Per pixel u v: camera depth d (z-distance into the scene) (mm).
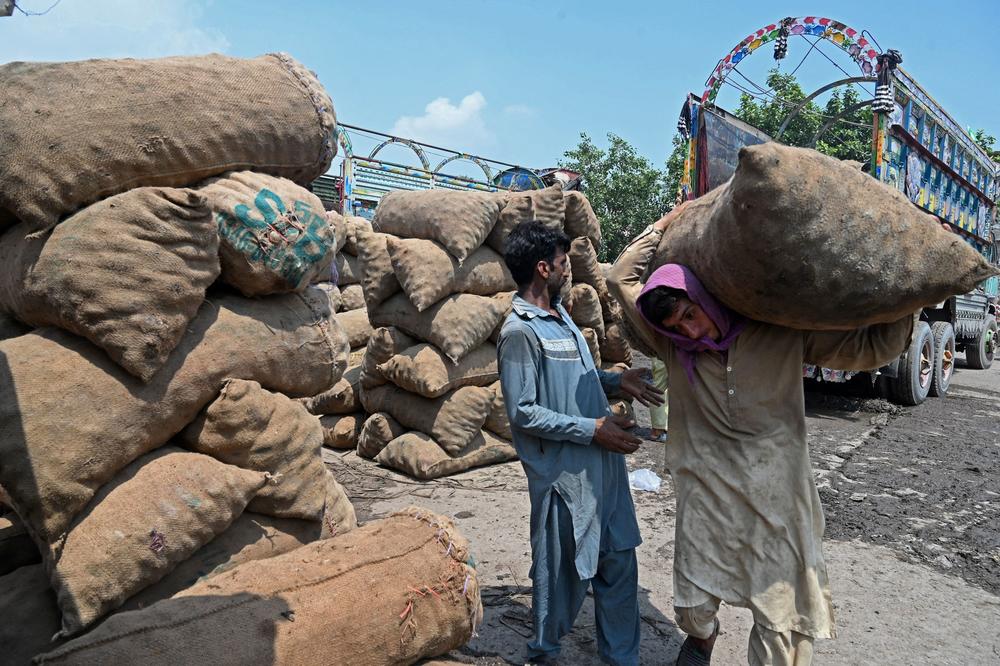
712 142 7277
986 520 4258
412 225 5086
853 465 5441
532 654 2607
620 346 5918
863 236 1712
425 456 4926
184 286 2043
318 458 2510
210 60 2332
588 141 21609
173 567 2092
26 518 1889
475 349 5223
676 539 2338
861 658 2727
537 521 2514
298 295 2555
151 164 2096
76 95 2012
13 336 2287
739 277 1863
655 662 2719
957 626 2982
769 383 2162
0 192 1941
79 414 1925
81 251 1929
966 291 1818
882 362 2146
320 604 1965
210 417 2217
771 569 2139
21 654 1905
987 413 7707
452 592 2240
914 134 7633
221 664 1705
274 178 2383
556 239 2578
